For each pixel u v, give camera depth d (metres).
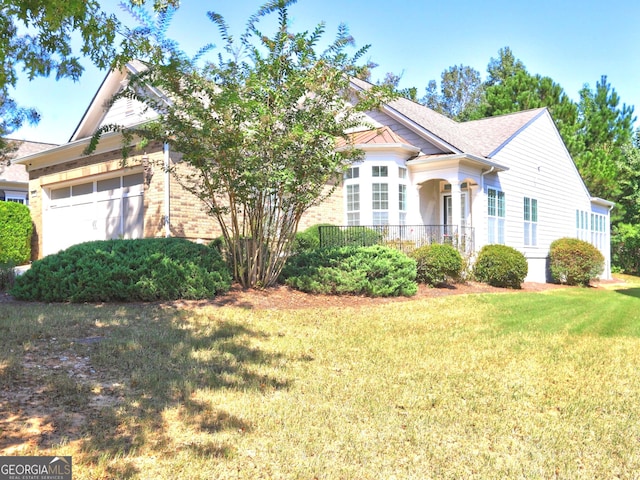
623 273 28.41
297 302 9.38
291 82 8.47
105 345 5.74
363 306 9.57
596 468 3.52
